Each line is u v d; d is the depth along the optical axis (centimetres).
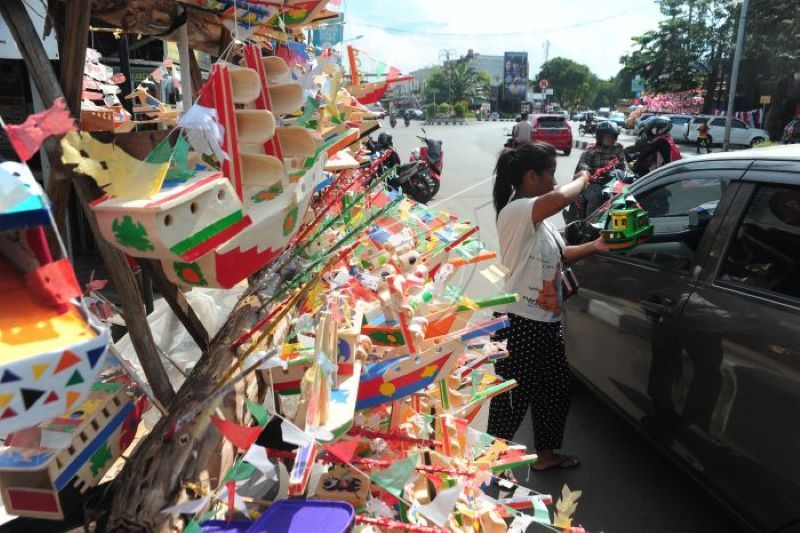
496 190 288
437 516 136
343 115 204
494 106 7644
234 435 110
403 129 2647
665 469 303
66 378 75
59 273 79
